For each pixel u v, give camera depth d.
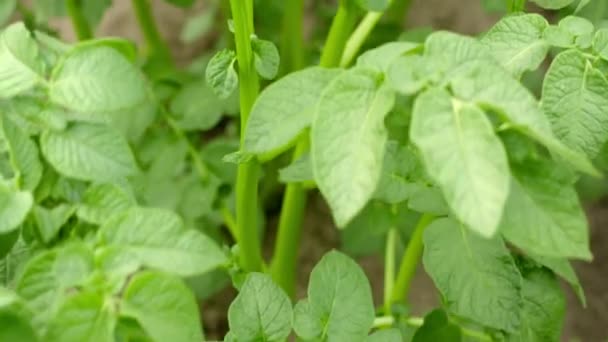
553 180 0.83
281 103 0.84
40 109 0.86
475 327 1.07
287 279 1.25
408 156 0.93
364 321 0.88
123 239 0.81
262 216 1.43
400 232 1.21
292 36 1.33
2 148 0.88
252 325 0.88
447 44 0.81
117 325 0.81
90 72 0.86
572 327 1.66
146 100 1.22
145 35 1.47
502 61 0.89
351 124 0.79
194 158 1.23
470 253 0.90
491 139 0.76
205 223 1.32
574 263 1.73
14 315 0.77
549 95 0.88
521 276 0.94
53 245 0.86
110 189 0.86
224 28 1.61
